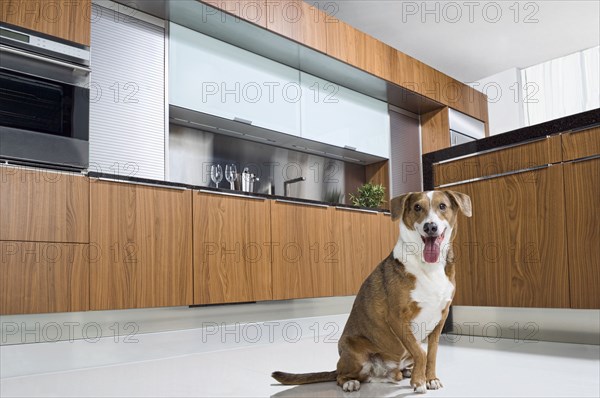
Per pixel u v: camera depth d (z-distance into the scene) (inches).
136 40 135.6
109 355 103.1
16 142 97.5
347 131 195.3
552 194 106.4
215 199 127.4
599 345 105.2
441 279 68.7
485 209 117.6
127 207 109.7
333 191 208.2
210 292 123.3
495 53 243.4
